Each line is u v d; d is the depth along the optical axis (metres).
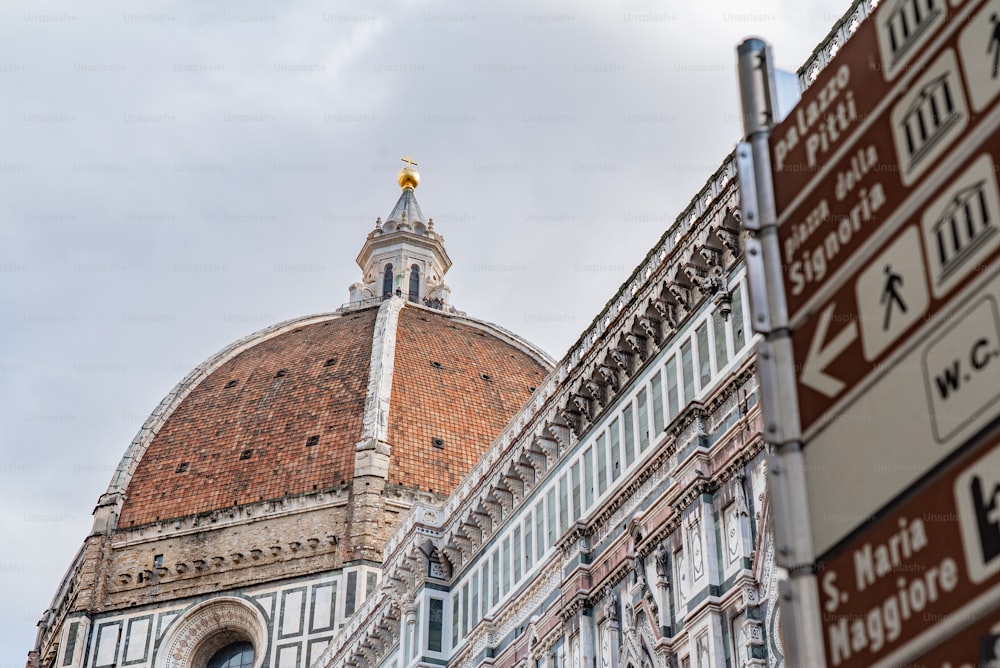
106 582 132.00
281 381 147.12
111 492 137.75
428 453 136.12
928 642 11.48
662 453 48.31
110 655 126.94
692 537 45.09
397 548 69.12
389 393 140.75
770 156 15.70
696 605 43.75
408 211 192.12
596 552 51.62
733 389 45.31
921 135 13.14
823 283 14.11
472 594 62.31
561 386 57.19
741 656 41.31
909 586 11.86
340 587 123.44
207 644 127.75
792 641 13.04
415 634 64.50
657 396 50.59
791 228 14.91
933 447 11.95
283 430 140.00
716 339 47.31
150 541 133.25
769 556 41.28
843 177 14.23
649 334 51.69
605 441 53.69
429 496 131.62
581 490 54.59
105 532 134.38
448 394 145.00
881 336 12.99
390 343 149.12
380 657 74.38
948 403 11.91
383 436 135.38
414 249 184.75
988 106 12.32
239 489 135.00
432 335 155.88
